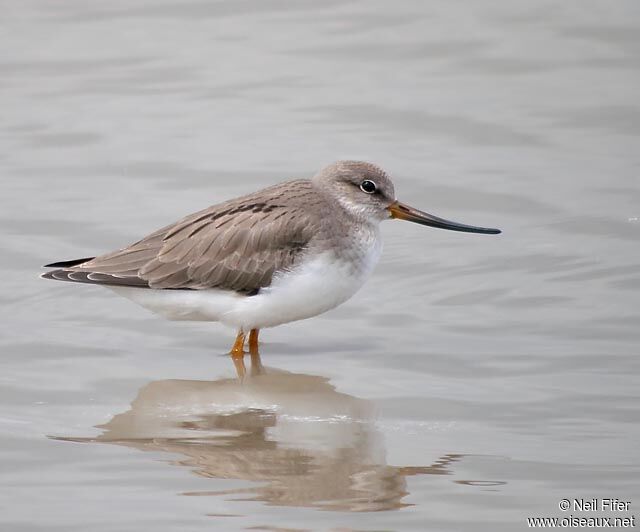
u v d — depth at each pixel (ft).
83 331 51.96
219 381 47.47
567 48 81.35
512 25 84.53
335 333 52.03
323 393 46.16
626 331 50.44
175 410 44.80
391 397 45.60
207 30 84.53
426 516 37.01
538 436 42.04
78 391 46.26
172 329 52.75
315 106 74.74
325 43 82.64
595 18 84.94
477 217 63.05
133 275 49.26
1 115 73.31
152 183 65.98
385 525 36.47
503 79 77.92
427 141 70.95
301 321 53.42
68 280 49.37
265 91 76.54
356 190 50.39
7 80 77.56
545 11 86.17
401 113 73.87
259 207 49.90
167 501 37.93
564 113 73.72
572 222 61.87
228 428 43.27
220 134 71.41
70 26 84.79
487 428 42.80
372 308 54.19
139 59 80.23
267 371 48.32
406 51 81.46
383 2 87.51
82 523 36.60
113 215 62.49
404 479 39.24
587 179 66.44
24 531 36.19
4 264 57.72
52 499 38.04
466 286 55.83
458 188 65.72
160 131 71.77
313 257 48.83
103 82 77.61
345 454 41.09
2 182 65.82
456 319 52.60
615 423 42.83
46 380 47.14
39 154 69.05
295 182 51.80
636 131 71.61
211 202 63.98
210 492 38.52
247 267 48.88
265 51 81.61
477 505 37.63
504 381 46.55
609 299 53.62
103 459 40.81
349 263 49.62
